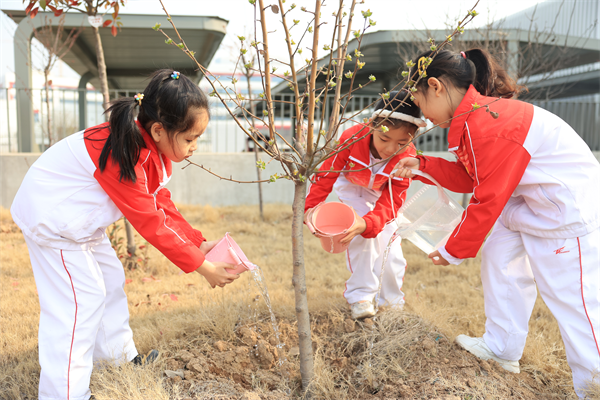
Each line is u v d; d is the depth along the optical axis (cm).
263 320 274
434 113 211
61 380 183
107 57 974
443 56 204
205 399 194
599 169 197
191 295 341
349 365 238
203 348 240
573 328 197
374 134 238
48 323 186
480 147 192
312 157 182
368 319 269
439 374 212
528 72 607
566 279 196
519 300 223
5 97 792
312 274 408
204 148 852
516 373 230
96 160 181
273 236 570
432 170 224
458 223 225
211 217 646
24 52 738
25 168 704
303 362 206
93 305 191
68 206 181
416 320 265
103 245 207
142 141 178
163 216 189
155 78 177
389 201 254
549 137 194
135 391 185
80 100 881
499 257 224
